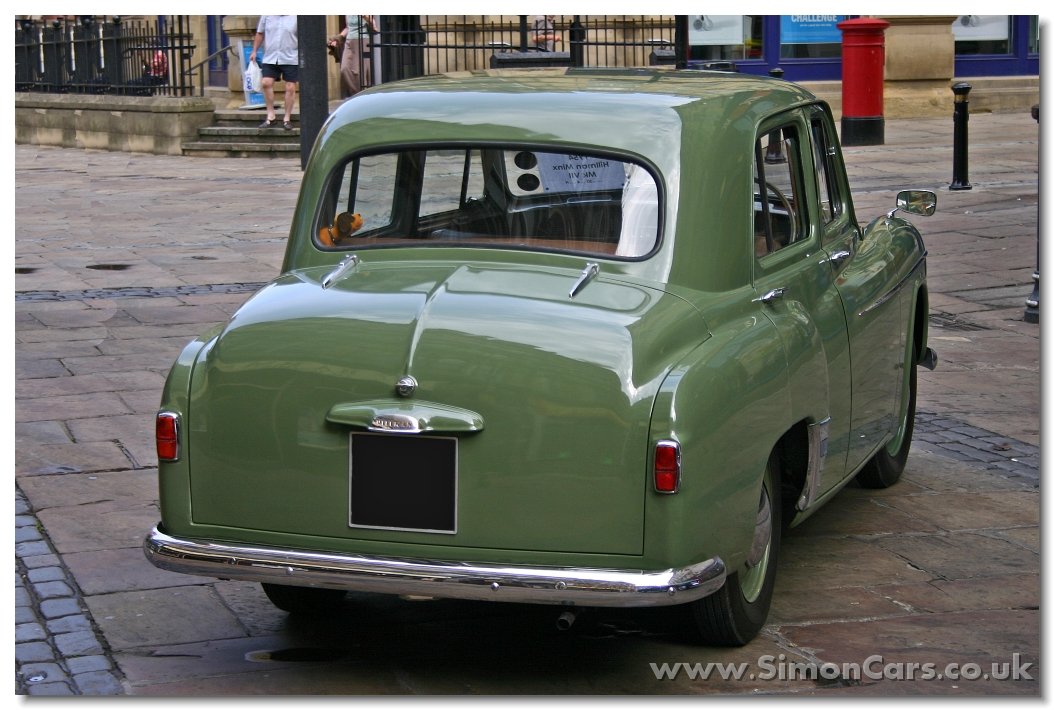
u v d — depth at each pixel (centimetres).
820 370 488
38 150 2491
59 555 563
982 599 516
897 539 584
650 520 396
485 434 400
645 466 396
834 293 535
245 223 1496
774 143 515
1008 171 1683
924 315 667
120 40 2478
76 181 1930
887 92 2369
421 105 495
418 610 511
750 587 470
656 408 397
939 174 1659
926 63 2366
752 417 430
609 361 401
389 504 407
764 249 494
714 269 456
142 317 1021
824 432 496
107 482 656
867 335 562
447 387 402
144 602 515
